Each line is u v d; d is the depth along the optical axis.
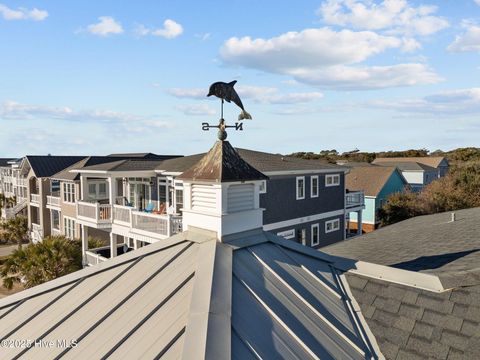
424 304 4.16
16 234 30.58
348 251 10.05
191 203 5.20
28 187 33.41
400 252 8.50
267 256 4.79
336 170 23.94
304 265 4.89
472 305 3.96
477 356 3.42
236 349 3.16
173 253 4.79
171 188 20.05
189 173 5.22
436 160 49.94
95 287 4.73
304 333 3.67
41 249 17.27
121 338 3.60
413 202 29.17
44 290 5.19
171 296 3.98
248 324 3.50
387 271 4.79
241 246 4.78
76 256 18.14
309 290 4.42
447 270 5.80
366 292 4.59
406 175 45.53
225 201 4.82
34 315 4.66
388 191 35.09
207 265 4.23
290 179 20.77
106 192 25.83
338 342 3.74
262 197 19.03
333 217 24.27
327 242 23.83
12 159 56.41
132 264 4.93
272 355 3.24
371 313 4.26
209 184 4.91
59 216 28.69
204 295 3.73
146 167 20.83
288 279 4.45
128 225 18.16
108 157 26.86
